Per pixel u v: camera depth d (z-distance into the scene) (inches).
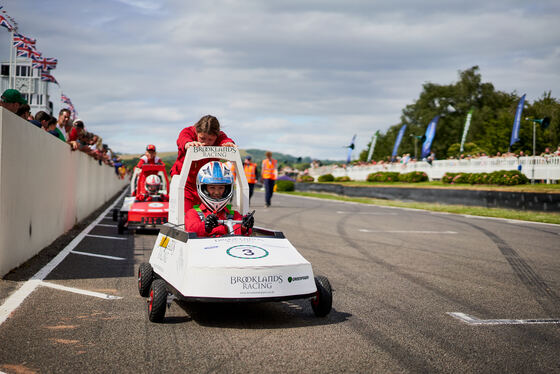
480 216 671.8
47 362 134.6
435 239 423.2
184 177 214.8
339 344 153.8
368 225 536.4
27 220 274.7
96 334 159.9
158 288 173.8
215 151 219.5
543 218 596.1
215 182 204.8
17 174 251.4
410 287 240.5
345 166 2021.4
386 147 3511.3
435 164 1328.7
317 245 379.9
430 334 165.9
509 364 138.6
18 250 257.9
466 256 335.9
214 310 193.9
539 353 148.3
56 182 365.7
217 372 129.4
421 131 2893.7
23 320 172.6
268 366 134.0
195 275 165.0
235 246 179.8
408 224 551.8
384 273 274.8
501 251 358.9
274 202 981.8
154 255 215.8
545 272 282.5
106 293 216.8
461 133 2768.2
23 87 691.4
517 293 230.8
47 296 207.0
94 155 633.6
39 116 369.7
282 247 186.7
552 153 978.1
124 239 397.4
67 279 241.9
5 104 295.9
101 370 129.6
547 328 175.3
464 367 135.6
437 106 2920.8
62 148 392.2
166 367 132.3
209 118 222.1
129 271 267.9
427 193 927.7
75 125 491.2
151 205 429.1
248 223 203.8
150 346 149.3
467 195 822.5
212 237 183.9
